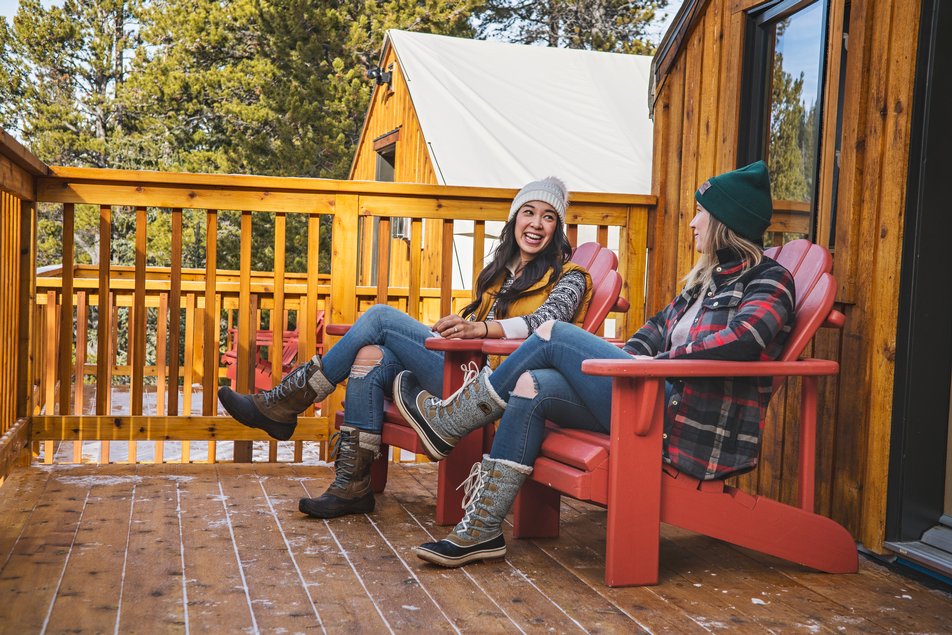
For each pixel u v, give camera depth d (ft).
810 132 10.37
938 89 8.45
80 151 62.23
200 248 52.47
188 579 7.45
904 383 8.61
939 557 8.16
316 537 8.83
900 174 8.54
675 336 8.34
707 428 7.70
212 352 13.05
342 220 12.22
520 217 9.80
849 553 8.27
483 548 8.08
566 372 8.06
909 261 8.57
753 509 7.89
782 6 10.75
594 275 10.23
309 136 56.90
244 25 58.59
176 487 10.82
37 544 8.30
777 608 7.25
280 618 6.64
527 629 6.59
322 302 16.63
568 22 71.56
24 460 11.75
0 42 64.44
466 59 30.30
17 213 11.60
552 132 28.25
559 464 7.88
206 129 59.31
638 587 7.66
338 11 60.90
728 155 11.48
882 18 8.82
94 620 6.48
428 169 27.35
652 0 71.51
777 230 11.21
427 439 8.55
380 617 6.73
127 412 20.48
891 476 8.64
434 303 18.63
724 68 11.70
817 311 7.70
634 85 31.12
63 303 11.93
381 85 34.04
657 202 13.08
